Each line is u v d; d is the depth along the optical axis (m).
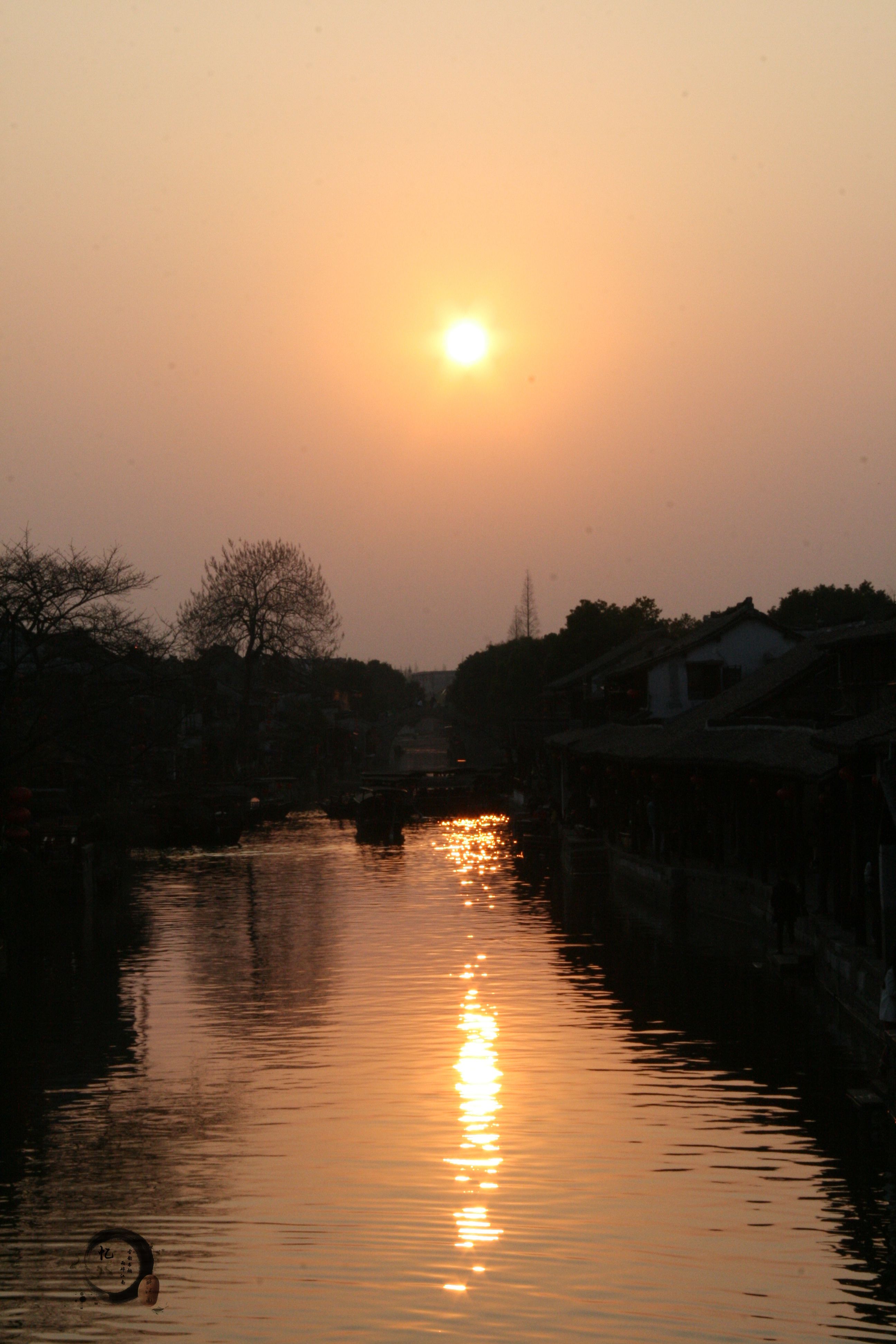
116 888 48.00
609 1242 13.03
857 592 101.81
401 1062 21.38
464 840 73.00
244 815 79.38
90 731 43.78
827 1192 14.61
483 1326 10.86
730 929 35.25
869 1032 21.91
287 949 34.28
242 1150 16.72
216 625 94.62
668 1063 20.83
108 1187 15.30
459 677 177.88
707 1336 10.64
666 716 65.06
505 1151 16.31
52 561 40.06
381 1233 13.34
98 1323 10.96
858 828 25.33
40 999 28.41
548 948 32.94
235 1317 11.09
